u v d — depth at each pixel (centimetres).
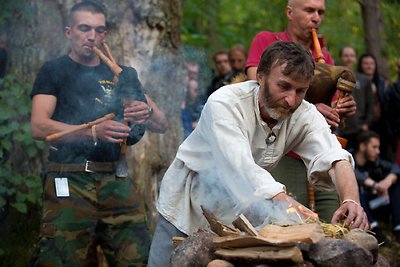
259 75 406
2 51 698
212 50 1516
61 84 537
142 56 706
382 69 1129
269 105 402
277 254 343
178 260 369
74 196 524
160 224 448
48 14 696
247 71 577
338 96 541
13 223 691
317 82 534
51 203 525
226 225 410
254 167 396
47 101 533
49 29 698
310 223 369
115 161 534
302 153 429
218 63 902
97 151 527
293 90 396
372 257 342
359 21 1441
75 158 527
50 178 528
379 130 991
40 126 528
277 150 425
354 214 380
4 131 669
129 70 539
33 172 682
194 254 368
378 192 857
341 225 378
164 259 445
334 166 407
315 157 415
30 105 683
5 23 700
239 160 399
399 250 822
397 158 965
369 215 854
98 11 539
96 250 552
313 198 540
